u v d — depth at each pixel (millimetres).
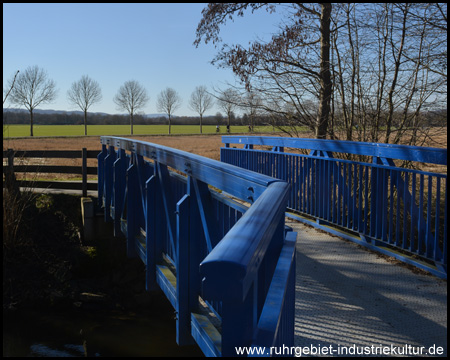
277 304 1503
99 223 9797
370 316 3561
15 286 8453
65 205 10562
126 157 7531
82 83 72688
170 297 4043
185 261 3482
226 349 1496
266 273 2105
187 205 3471
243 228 1312
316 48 8328
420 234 4680
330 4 7887
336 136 7707
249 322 1507
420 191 4664
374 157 5430
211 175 2850
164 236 4895
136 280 8789
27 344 6551
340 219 6496
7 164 9875
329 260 5094
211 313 3443
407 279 4434
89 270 9211
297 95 8289
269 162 8258
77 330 7094
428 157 4441
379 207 5383
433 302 3844
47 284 8641
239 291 1040
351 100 7293
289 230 2584
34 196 10367
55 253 9375
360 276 4531
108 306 8195
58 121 133750
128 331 7074
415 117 6785
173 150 3977
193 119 133625
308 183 7012
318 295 4016
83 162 10836
